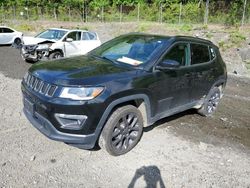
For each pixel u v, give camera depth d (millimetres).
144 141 4621
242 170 4027
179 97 4953
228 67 12570
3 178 3377
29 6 37938
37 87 3863
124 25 26922
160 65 4418
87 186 3375
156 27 23844
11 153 3930
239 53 14391
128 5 36938
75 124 3633
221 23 25203
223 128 5520
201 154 4367
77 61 4477
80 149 4203
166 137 4848
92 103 3584
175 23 27484
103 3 37625
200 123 5668
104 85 3699
